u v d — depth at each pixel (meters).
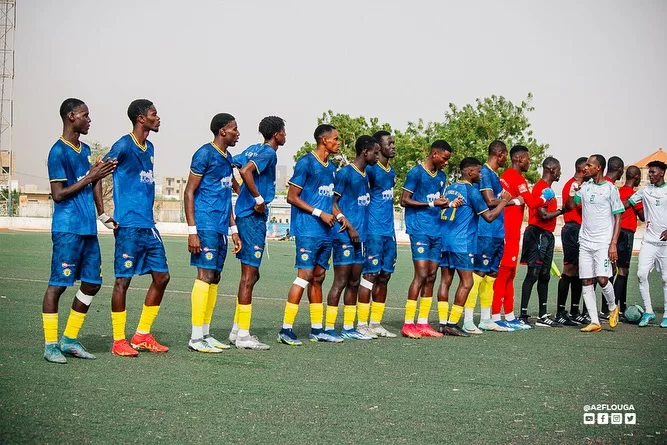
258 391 5.57
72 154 6.80
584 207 9.71
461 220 9.03
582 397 5.64
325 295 13.07
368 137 8.48
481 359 7.21
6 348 7.05
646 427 4.86
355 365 6.73
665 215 10.14
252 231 7.65
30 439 4.29
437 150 8.91
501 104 42.81
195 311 7.34
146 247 7.12
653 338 9.00
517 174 10.09
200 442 4.32
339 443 4.36
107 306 10.52
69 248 6.62
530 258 10.20
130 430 4.51
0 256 19.75
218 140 7.50
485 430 4.71
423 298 8.93
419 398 5.48
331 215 8.00
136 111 7.14
